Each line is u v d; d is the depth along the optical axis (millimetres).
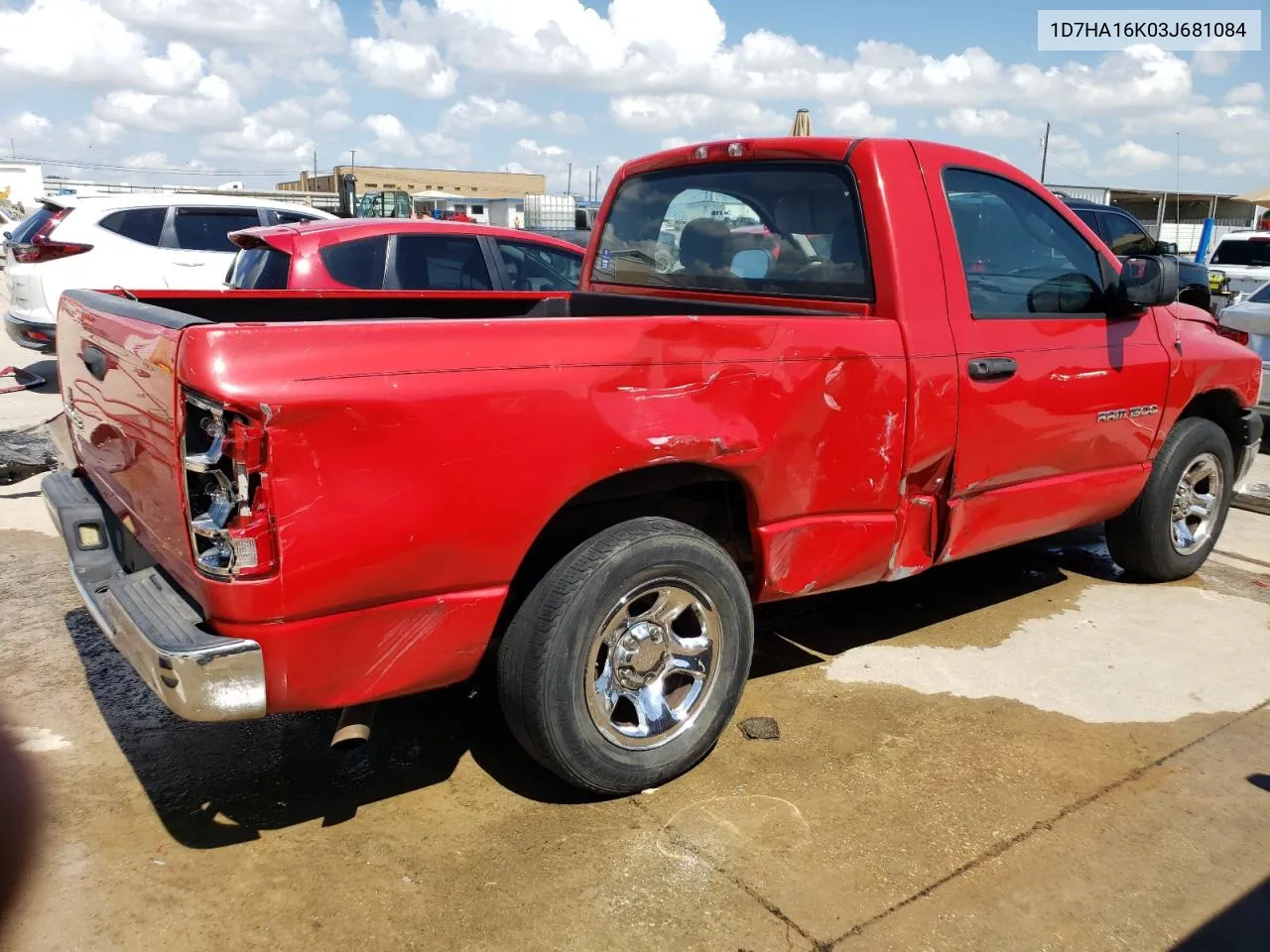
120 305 2938
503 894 2576
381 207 22953
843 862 2736
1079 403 3906
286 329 2287
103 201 9523
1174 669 4004
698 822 2906
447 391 2436
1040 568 5203
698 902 2559
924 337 3355
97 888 2574
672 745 3016
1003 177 3777
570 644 2744
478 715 3553
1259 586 5004
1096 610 4625
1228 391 4742
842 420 3178
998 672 3945
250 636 2334
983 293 3613
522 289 7172
